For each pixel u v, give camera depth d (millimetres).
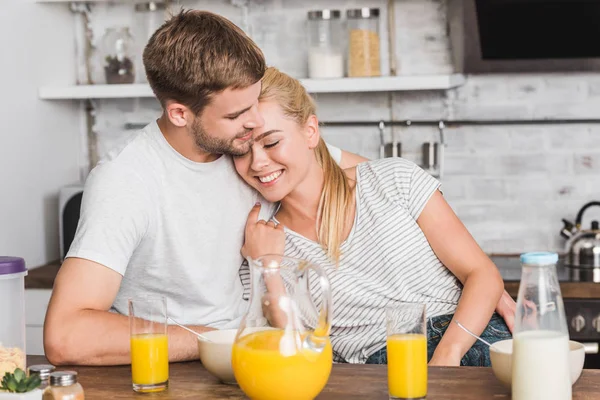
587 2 3418
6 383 1503
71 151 4004
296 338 1566
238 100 2049
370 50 3617
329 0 3891
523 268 1587
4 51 3406
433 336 2357
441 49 3848
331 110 3941
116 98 4059
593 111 3781
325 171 2416
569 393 1556
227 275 2361
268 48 3941
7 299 1769
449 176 3885
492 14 3521
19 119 3516
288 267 1603
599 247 3461
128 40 3783
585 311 3193
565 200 3830
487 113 3842
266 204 2443
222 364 1743
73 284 2018
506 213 3861
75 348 1936
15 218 3469
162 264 2258
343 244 2408
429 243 2434
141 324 1713
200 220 2270
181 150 2203
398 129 3906
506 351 1715
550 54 3568
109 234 2082
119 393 1709
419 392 1602
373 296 2381
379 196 2424
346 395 1667
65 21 3957
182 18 2082
